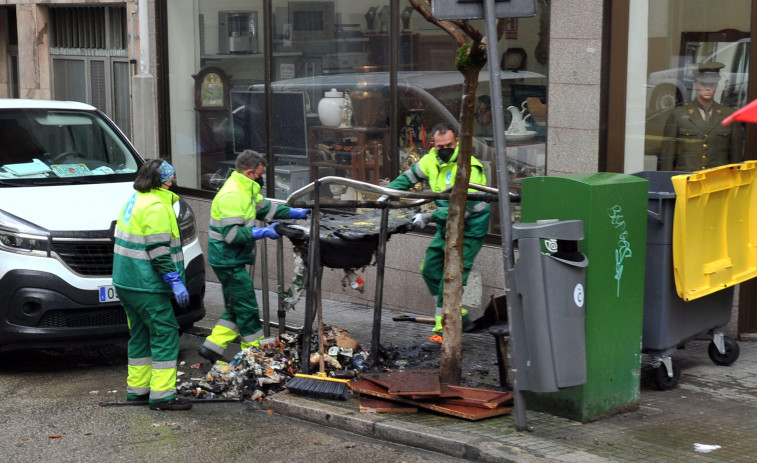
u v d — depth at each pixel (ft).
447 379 22.56
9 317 25.57
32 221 26.03
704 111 27.61
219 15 38.40
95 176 29.96
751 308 27.14
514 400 19.95
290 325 30.89
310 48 35.22
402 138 32.50
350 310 32.99
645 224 21.08
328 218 26.45
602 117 27.50
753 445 19.15
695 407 21.65
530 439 19.39
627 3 27.02
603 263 20.16
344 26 33.94
